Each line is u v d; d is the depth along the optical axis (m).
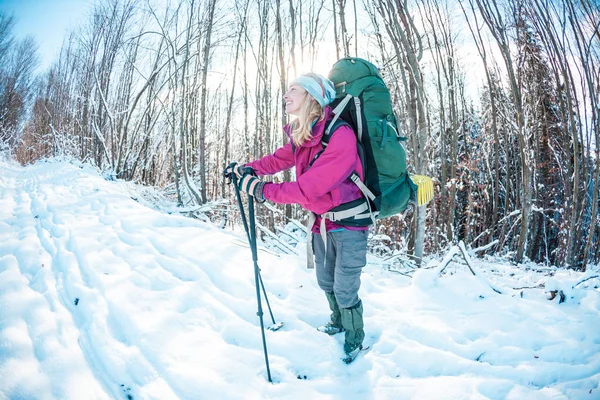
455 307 2.83
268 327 2.59
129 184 7.67
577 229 9.48
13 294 2.74
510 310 2.74
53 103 16.69
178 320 2.51
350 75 2.40
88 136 11.59
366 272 4.02
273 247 4.98
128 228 4.46
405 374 2.12
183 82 7.29
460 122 13.95
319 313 2.87
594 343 2.28
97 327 2.34
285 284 3.35
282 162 2.52
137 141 9.98
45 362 2.01
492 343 2.32
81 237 3.98
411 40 5.23
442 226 9.45
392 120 2.47
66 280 2.99
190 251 3.86
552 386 1.94
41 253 3.65
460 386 1.94
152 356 2.10
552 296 2.98
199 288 3.05
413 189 2.53
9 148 19.84
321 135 2.01
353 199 2.08
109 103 10.84
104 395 1.82
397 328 2.57
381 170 2.27
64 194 6.50
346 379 2.08
